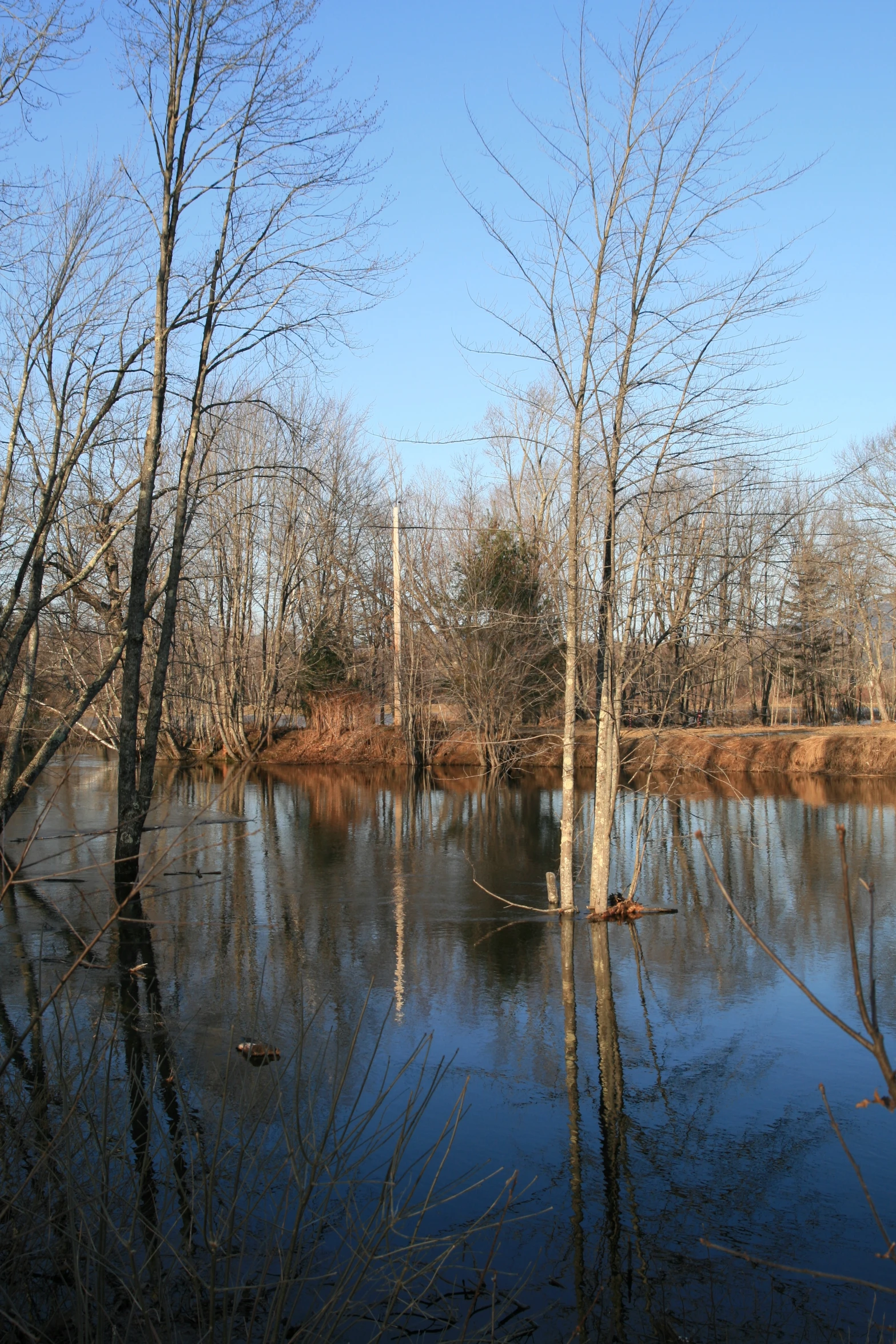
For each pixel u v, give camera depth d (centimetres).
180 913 1414
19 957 1156
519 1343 490
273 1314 416
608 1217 616
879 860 1803
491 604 3189
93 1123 448
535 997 1044
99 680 1445
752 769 3391
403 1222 587
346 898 1531
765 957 1193
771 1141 724
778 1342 495
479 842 2075
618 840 2091
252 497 3806
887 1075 255
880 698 4578
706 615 1342
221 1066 791
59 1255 444
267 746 4025
